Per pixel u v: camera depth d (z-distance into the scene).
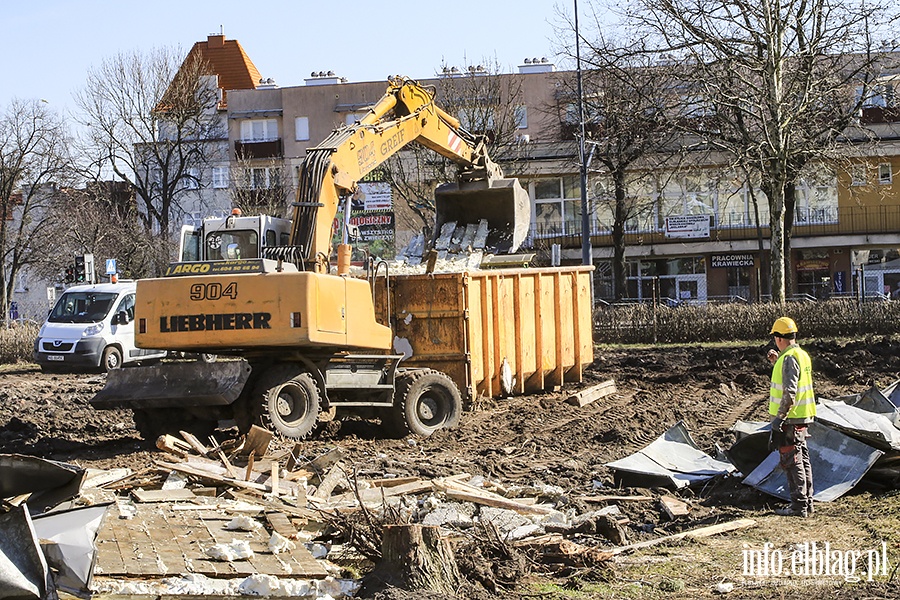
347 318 14.09
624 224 50.16
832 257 51.66
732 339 33.22
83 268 33.69
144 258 53.91
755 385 21.52
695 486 11.33
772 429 10.20
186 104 56.88
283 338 13.29
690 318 33.56
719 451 12.70
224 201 64.19
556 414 17.44
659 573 8.09
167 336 13.63
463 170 19.30
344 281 14.12
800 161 35.62
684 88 39.75
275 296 13.35
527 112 57.34
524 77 57.16
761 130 35.50
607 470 12.30
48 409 19.91
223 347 13.80
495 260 18.97
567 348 20.19
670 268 53.75
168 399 13.45
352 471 11.66
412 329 16.88
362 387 15.02
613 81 41.19
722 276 53.16
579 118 38.31
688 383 22.11
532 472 12.14
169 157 57.12
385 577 7.41
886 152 47.91
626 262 52.72
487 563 7.94
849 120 37.38
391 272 17.42
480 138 19.31
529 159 51.09
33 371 31.42
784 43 33.91
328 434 15.30
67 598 6.55
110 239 54.25
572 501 10.39
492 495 10.20
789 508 10.18
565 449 14.06
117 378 13.87
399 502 9.56
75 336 28.19
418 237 19.91
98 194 56.84
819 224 50.72
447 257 18.62
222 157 64.50
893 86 39.97
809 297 40.53
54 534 6.71
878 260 51.25
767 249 51.88
